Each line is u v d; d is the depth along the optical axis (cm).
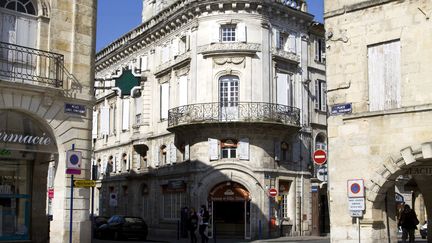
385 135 1789
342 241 1848
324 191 3834
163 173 3831
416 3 1767
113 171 4581
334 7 1950
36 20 1897
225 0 3475
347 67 1902
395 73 1805
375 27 1852
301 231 3603
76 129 1925
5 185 1972
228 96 3472
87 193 1928
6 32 1828
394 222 1905
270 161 3459
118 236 3162
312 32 3959
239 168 3384
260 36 3522
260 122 3347
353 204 1777
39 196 2069
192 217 2886
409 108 1739
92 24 2014
